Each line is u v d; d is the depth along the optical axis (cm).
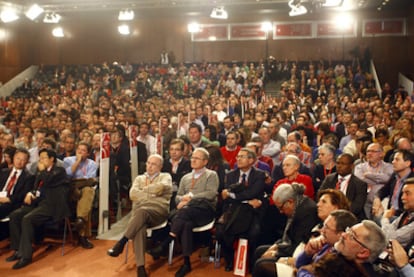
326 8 1919
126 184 644
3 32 2145
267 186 459
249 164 442
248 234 424
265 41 2145
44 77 2173
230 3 1802
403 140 471
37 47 2378
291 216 355
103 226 547
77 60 2356
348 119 793
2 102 1653
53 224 494
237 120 893
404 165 389
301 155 557
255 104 1378
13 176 510
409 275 255
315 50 2094
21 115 1285
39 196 489
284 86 1698
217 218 476
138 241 419
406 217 328
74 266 449
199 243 490
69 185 502
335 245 230
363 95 1438
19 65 2264
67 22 2342
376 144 445
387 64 2023
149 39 2281
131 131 653
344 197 312
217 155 519
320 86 1673
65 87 1948
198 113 1028
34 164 582
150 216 430
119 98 1602
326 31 2077
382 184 432
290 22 2109
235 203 433
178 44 2250
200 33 2217
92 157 607
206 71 2009
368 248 219
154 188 455
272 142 633
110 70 2077
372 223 226
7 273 434
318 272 221
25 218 461
